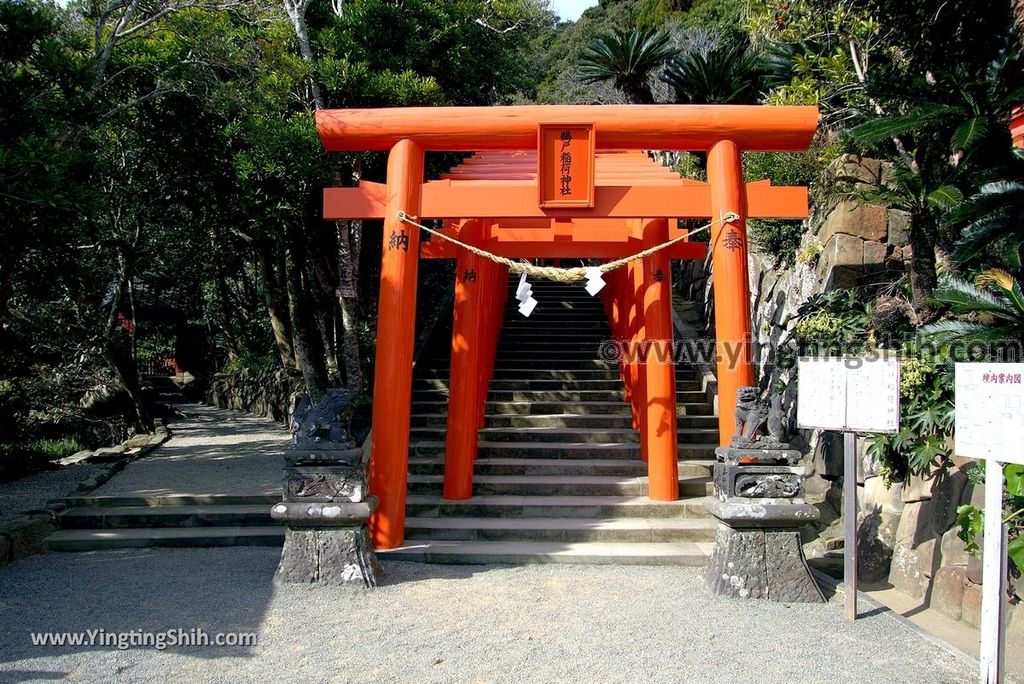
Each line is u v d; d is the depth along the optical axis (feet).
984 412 13.26
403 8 35.37
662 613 17.75
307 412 20.17
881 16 28.76
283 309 54.44
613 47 50.57
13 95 24.72
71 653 15.38
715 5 67.10
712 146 22.08
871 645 15.98
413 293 22.71
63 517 25.09
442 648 15.58
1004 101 21.72
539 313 47.16
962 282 19.74
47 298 33.71
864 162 29.66
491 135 22.09
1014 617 16.79
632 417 32.40
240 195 36.99
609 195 22.06
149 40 37.60
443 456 29.89
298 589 19.24
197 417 59.16
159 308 79.71
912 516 20.99
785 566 18.92
